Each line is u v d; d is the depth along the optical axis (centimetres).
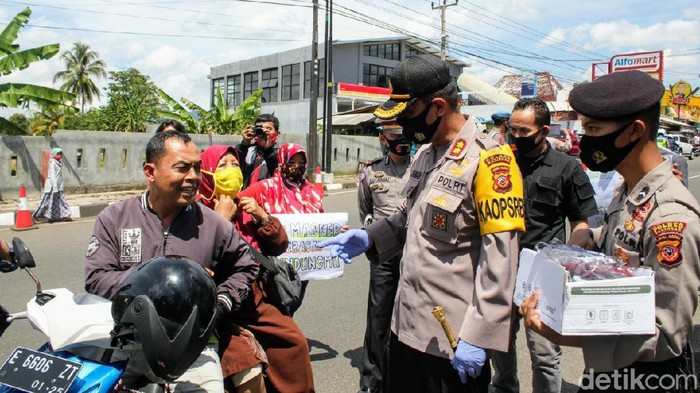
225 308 261
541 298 193
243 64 4197
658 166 189
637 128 187
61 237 951
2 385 201
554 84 2805
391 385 255
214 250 267
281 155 416
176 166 244
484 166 222
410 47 3938
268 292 315
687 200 181
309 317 559
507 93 3725
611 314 178
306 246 406
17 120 4338
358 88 3353
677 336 178
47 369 199
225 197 316
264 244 331
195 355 201
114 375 205
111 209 258
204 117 2097
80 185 1448
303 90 3728
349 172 2238
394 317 253
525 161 348
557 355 326
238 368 274
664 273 177
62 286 641
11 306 563
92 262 249
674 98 3997
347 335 511
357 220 1156
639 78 189
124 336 200
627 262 190
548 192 339
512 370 348
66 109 1343
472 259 230
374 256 275
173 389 230
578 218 342
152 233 254
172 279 198
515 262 218
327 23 1923
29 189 1349
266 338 309
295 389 312
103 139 1482
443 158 237
